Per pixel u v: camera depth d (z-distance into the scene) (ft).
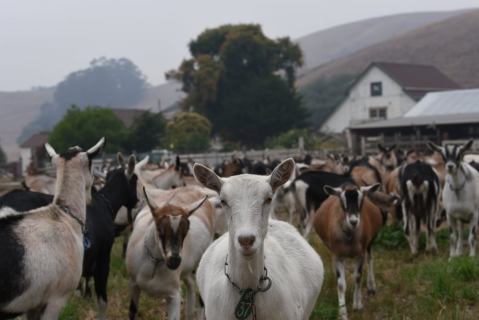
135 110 257.14
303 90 363.56
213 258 18.98
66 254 20.94
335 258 31.27
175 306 26.05
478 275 34.32
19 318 25.61
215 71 229.66
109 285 34.88
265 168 68.13
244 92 224.74
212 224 31.27
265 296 16.97
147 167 75.41
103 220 27.58
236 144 216.74
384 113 214.28
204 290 18.95
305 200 46.50
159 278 25.73
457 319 27.71
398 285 34.47
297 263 19.66
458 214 42.06
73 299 31.60
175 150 174.91
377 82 215.10
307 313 19.98
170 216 23.94
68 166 22.38
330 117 225.97
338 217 30.83
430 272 35.32
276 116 219.82
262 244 16.40
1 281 18.98
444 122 135.23
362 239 30.96
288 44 244.42
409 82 212.02
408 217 44.57
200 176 16.79
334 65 422.41
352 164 69.51
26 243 19.89
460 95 155.12
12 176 176.76
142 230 26.37
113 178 31.65
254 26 241.14
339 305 29.76
